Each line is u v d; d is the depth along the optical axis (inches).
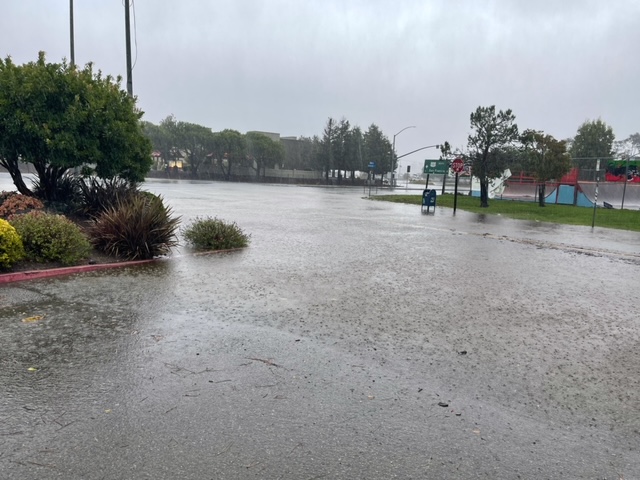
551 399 151.0
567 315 249.6
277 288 285.3
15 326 200.5
